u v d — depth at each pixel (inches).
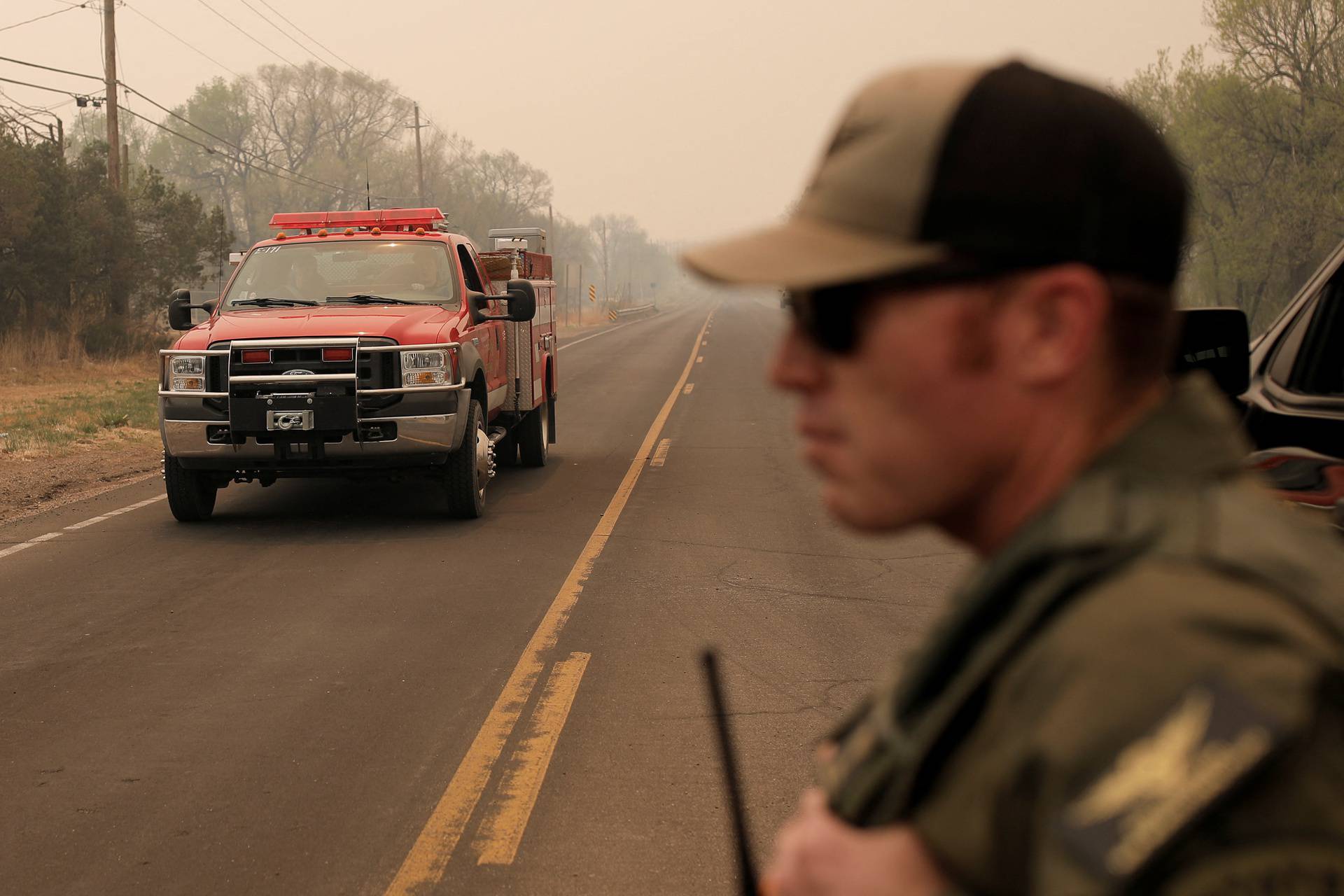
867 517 31.6
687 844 159.3
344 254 418.9
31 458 569.0
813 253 30.0
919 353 29.3
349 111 3521.2
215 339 364.8
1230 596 24.8
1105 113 29.0
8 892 148.9
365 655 247.6
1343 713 23.9
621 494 446.0
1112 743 23.8
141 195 1264.8
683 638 257.3
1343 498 91.4
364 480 384.5
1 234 1071.0
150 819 169.9
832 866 29.9
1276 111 1250.0
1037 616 27.0
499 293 466.0
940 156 29.0
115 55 1235.2
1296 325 117.3
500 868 153.2
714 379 1021.2
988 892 26.3
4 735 205.0
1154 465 28.0
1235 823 22.3
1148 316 29.4
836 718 205.9
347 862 155.9
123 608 290.8
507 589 301.6
